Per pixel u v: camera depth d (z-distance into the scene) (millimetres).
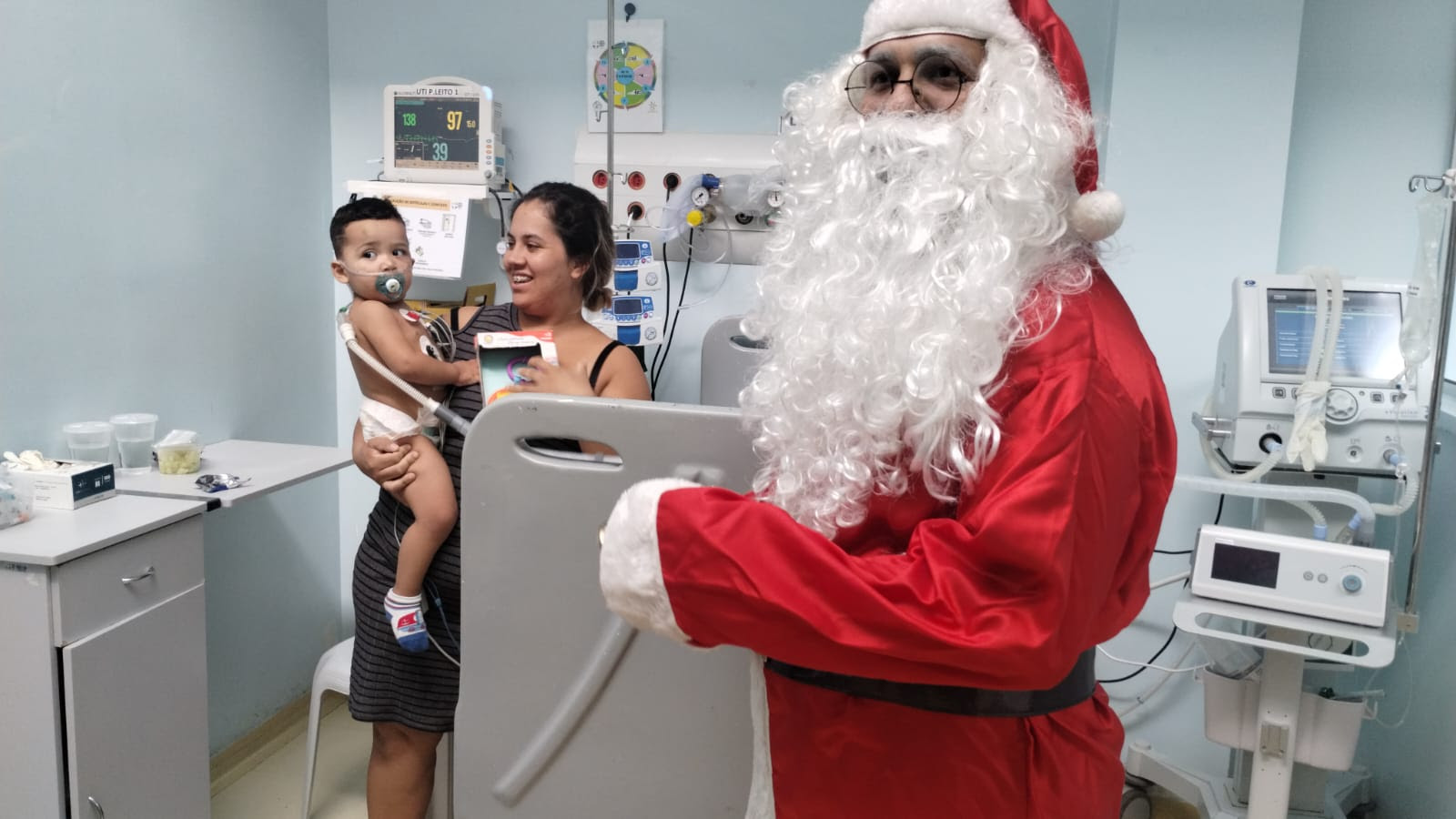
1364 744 2607
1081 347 928
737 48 2865
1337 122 2594
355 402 3219
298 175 2967
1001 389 941
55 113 2133
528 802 1370
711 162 2785
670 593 930
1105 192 1035
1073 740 1058
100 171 2256
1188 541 2590
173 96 2459
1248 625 2379
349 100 3102
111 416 2320
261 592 2861
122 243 2326
